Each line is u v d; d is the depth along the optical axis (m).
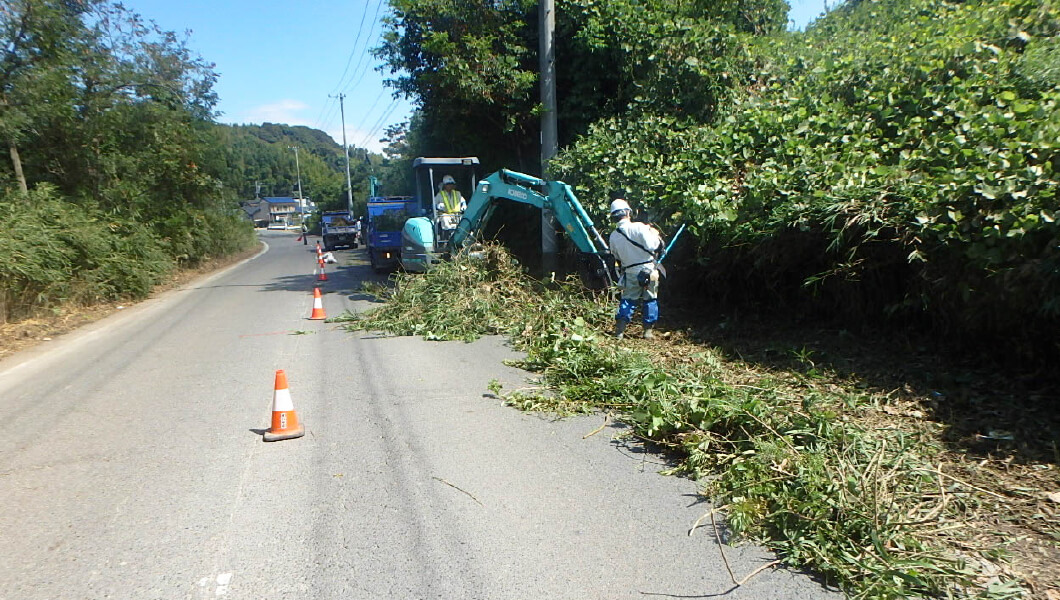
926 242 5.70
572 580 3.13
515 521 3.72
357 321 10.11
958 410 4.94
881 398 5.30
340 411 5.73
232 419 5.55
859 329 6.80
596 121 12.86
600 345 7.30
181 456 4.75
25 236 11.60
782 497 3.64
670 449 4.71
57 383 7.03
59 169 18.12
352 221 40.28
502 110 13.55
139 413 5.80
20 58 14.87
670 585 3.08
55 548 3.48
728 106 10.84
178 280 20.02
